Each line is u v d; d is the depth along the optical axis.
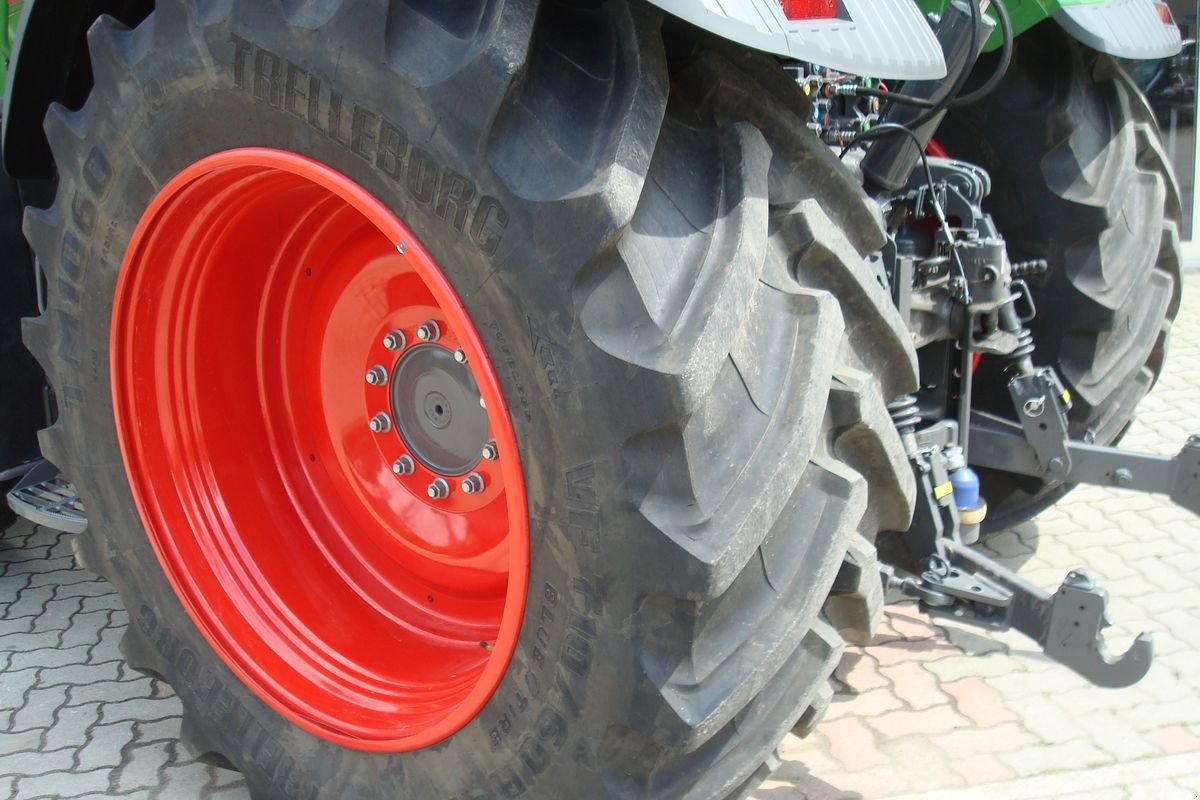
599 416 1.63
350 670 2.41
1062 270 2.98
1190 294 6.93
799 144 1.84
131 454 2.41
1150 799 2.46
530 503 1.78
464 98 1.60
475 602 2.48
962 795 2.47
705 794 1.85
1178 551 3.59
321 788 2.30
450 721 2.03
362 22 1.67
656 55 1.67
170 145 2.05
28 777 2.64
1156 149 3.11
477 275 1.69
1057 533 3.74
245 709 2.43
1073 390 3.02
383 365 2.43
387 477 2.53
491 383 1.74
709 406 1.66
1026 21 2.70
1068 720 2.75
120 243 2.22
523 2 1.61
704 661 1.72
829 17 1.74
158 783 2.62
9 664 3.14
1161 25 2.99
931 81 2.35
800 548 1.80
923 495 2.44
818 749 2.66
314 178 1.85
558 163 1.60
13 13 3.18
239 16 1.82
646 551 1.65
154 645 2.56
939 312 2.64
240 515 2.52
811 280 1.87
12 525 3.74
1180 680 2.90
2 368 3.10
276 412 2.60
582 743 1.83
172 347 2.39
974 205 2.60
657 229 1.66
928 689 2.89
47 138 2.33
